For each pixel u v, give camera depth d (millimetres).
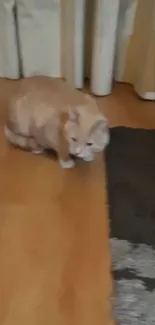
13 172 1539
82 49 1789
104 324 1160
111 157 1582
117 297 1203
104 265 1288
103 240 1350
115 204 1437
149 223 1386
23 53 1859
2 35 1795
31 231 1366
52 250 1321
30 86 1593
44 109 1514
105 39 1704
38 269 1276
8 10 1720
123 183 1501
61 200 1456
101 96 1859
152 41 1689
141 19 1723
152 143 1645
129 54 1830
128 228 1369
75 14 1680
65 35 1771
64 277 1260
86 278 1258
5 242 1337
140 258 1292
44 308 1194
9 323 1164
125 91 1884
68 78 1880
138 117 1767
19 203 1441
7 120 1603
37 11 1729
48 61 1877
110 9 1631
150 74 1762
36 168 1556
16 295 1219
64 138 1473
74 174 1539
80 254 1313
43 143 1553
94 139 1439
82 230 1374
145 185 1498
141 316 1165
